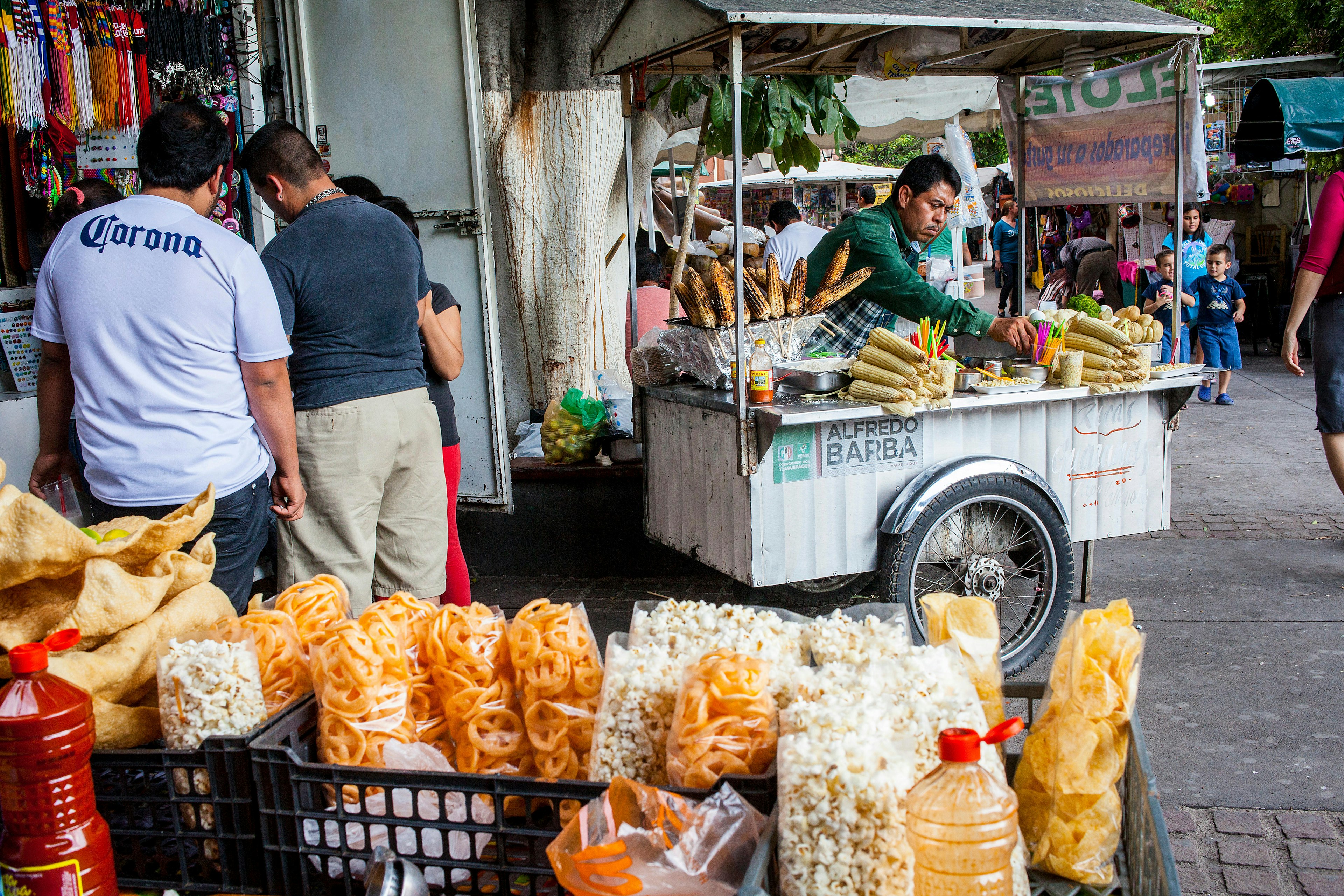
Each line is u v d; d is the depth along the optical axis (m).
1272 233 13.55
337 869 1.76
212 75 4.76
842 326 4.55
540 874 1.61
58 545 1.81
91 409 2.68
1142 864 1.55
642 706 1.71
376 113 5.27
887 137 11.91
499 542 5.54
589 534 5.47
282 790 1.70
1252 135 9.83
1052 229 16.47
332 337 3.30
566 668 1.82
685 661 1.75
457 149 5.21
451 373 4.02
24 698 1.51
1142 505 4.31
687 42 3.83
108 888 1.58
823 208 19.38
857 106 9.16
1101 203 4.86
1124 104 4.69
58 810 1.52
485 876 1.74
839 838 1.38
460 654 1.86
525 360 6.45
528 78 6.12
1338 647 4.22
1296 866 2.79
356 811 1.78
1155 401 4.25
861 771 1.39
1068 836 1.61
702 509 4.10
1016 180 5.39
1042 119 5.17
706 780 1.57
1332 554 5.44
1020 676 4.15
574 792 1.58
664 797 1.49
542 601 1.92
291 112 5.35
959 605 1.89
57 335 2.78
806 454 3.73
